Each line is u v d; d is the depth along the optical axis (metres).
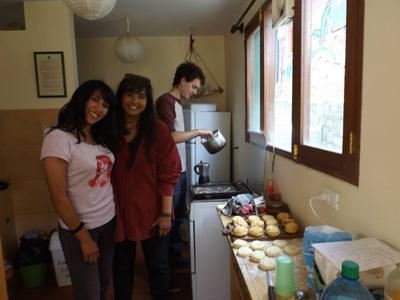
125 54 3.19
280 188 1.90
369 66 1.00
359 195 1.08
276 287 0.96
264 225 1.56
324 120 1.39
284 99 1.94
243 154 2.90
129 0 2.60
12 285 2.35
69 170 1.26
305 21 1.50
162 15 3.00
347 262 0.75
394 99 0.89
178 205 2.43
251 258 1.25
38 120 2.70
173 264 2.51
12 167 2.73
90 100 1.27
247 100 2.69
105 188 1.41
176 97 2.21
